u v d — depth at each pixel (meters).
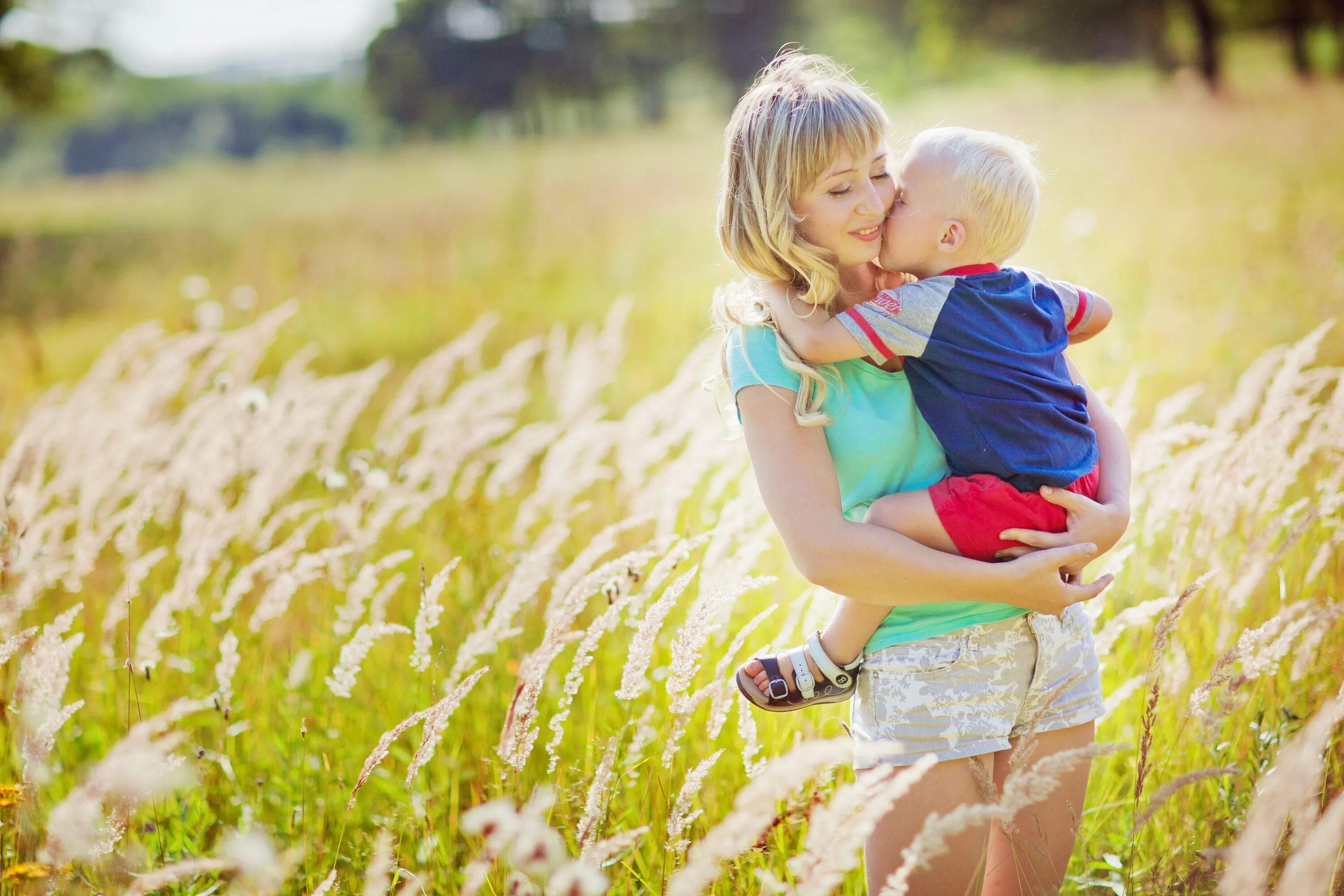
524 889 1.48
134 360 4.35
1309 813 1.45
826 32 74.19
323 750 2.88
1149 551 3.43
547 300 10.16
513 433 5.61
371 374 3.99
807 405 1.87
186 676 3.35
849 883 2.30
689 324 8.31
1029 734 1.79
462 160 39.03
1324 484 2.97
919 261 1.96
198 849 2.39
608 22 83.88
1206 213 9.91
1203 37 35.91
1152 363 4.79
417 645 2.32
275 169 45.84
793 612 2.58
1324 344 5.59
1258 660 1.96
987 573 1.78
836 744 1.35
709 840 1.37
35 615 3.70
